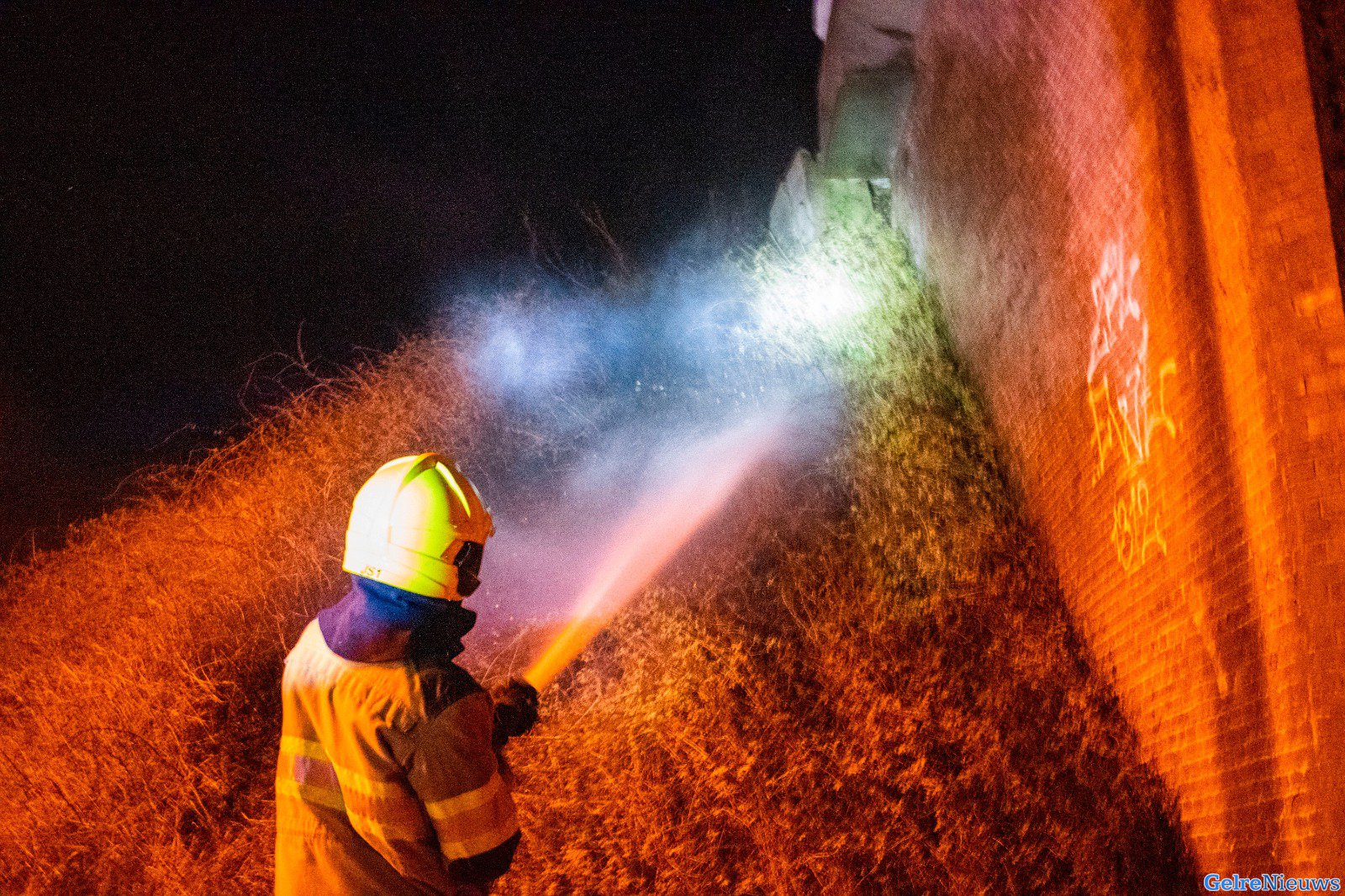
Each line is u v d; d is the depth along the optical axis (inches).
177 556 228.4
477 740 84.3
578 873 140.9
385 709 83.0
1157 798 125.5
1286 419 87.1
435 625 87.4
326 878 86.7
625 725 163.0
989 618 161.5
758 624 177.9
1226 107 92.4
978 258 195.3
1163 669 123.1
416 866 86.2
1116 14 122.1
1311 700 87.4
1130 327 126.9
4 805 171.3
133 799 170.4
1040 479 170.6
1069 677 148.2
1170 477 116.8
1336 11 83.7
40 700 195.8
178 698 185.0
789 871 133.6
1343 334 82.1
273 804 167.5
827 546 185.5
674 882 136.9
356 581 88.7
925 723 147.5
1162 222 113.4
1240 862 103.5
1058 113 148.0
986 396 198.1
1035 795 133.6
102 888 156.8
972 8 186.7
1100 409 139.8
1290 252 85.8
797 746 150.6
